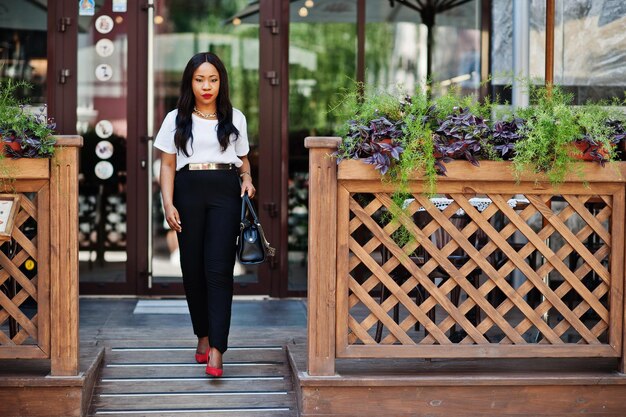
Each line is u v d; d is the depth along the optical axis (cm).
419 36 619
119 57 601
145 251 601
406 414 388
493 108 404
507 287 395
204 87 409
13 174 373
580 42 600
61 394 379
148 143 602
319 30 612
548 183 393
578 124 389
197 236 414
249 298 603
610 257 399
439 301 392
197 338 456
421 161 372
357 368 411
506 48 611
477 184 389
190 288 420
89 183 601
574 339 470
